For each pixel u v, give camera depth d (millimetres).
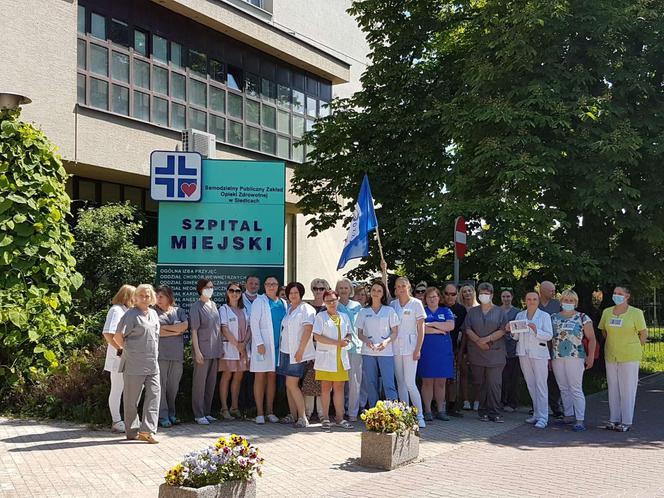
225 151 21422
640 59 14773
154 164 12469
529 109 14070
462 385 11984
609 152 13625
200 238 12516
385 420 7863
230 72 21828
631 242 15984
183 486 5742
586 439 9820
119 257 14898
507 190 14672
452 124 15578
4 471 7230
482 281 14992
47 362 11055
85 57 16828
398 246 17344
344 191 18797
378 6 18516
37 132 11617
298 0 25641
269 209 12594
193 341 9992
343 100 19422
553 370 10953
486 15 15234
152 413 8711
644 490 6949
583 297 16422
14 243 11016
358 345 10594
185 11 19531
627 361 10508
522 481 7293
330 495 6707
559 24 14148
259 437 9219
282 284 12508
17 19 14867
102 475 7141
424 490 6902
